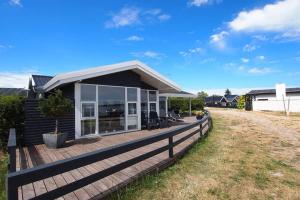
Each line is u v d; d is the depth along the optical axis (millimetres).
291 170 5355
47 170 2664
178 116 19516
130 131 11406
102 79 10133
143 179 4543
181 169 5367
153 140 4977
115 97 10773
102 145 7891
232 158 6344
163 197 3893
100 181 4312
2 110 7570
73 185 3160
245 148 7699
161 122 13344
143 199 3812
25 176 2416
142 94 12930
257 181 4637
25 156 6398
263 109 33562
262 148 7727
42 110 7371
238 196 3959
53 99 7387
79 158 3141
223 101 60000
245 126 14336
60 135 7461
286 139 9562
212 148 7629
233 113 28469
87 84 9547
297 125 14836
